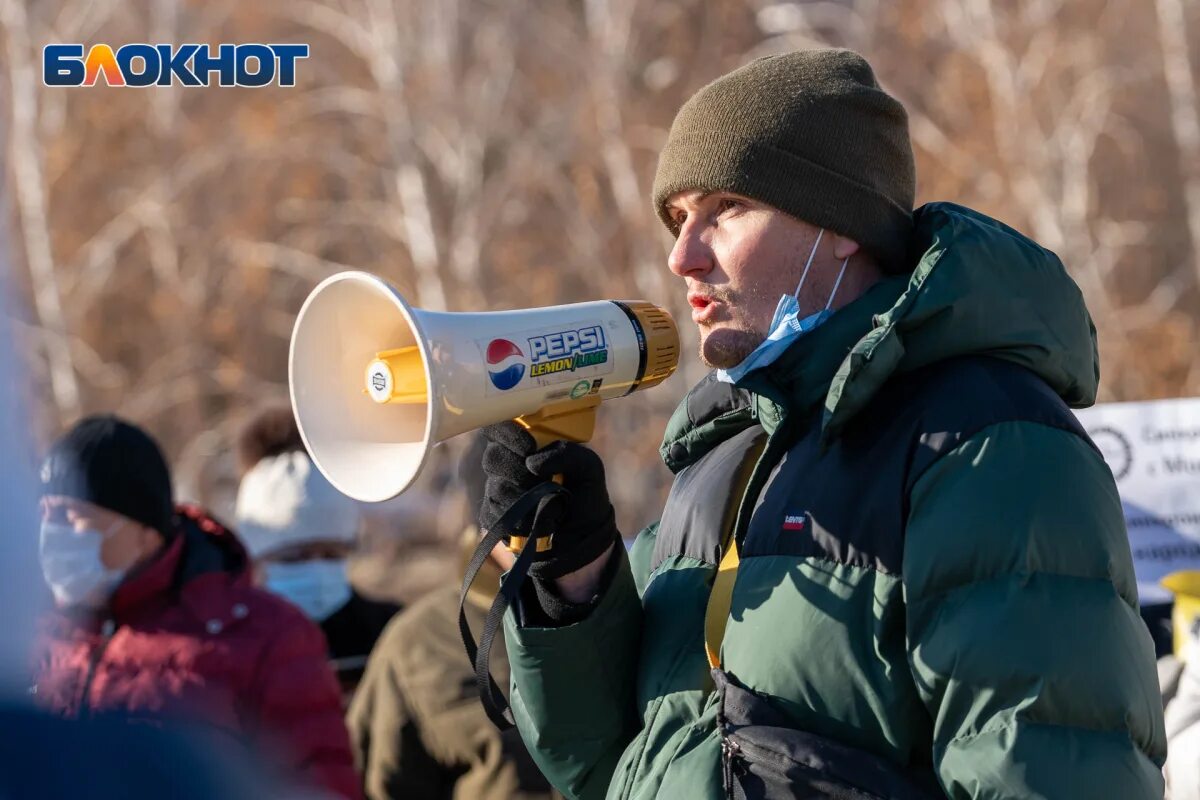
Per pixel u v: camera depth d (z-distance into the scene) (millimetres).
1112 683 6031
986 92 74875
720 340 7430
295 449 15062
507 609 7660
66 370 68000
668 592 7613
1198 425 12500
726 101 7348
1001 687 5980
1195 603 11109
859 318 7117
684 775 6703
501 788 11727
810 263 7352
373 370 7227
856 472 6711
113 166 77312
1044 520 6215
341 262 82562
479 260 72875
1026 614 6051
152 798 3428
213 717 10062
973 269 6715
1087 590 6168
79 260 75812
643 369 7648
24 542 3172
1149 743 6227
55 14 72688
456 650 12266
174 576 10586
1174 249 80188
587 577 7445
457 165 72625
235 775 3604
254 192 79375
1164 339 72750
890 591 6410
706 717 6902
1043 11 72812
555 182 74625
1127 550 6484
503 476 7133
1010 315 6750
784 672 6555
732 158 7242
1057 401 6676
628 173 70938
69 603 10117
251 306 79750
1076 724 5977
